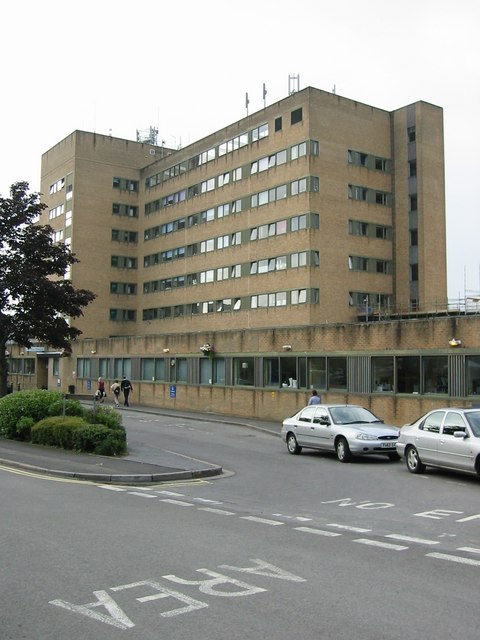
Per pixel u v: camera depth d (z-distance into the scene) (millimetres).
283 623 5625
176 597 6320
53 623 5652
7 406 22625
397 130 58438
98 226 72500
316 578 6988
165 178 70562
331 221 53531
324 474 16656
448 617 5777
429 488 14125
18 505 11375
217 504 12172
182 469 16328
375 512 11391
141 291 73250
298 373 32906
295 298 53062
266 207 56562
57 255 32156
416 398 26719
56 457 18062
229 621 5676
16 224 30984
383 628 5512
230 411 37750
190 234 66062
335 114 54719
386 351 28172
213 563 7574
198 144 65688
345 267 54125
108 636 5367
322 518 10789
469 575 7145
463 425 15125
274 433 28969
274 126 56312
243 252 58719
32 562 7586
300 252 52906
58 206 74938
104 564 7508
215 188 62938
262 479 15836
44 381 67812
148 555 7926
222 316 60688
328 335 31344
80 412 22719
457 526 10117
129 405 46281
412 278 56625
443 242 57500
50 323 32469
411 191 57094
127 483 14930
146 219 73438
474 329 24828
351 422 20203
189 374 41875
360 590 6559
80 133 72250
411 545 8680
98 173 72938
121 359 50562
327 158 53781
